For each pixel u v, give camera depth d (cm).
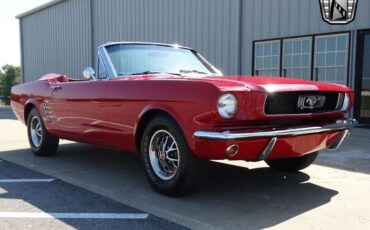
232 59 1126
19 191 435
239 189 426
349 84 898
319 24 936
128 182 463
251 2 1070
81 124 502
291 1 984
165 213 357
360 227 323
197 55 559
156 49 526
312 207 371
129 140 432
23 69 2305
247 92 339
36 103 603
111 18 1606
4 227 334
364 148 639
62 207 381
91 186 449
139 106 408
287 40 1002
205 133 338
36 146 626
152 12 1398
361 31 873
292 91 359
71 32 1858
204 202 385
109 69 473
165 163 401
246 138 333
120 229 325
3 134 917
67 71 1911
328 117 406
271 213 355
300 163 475
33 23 2159
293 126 369
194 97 350
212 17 1175
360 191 420
